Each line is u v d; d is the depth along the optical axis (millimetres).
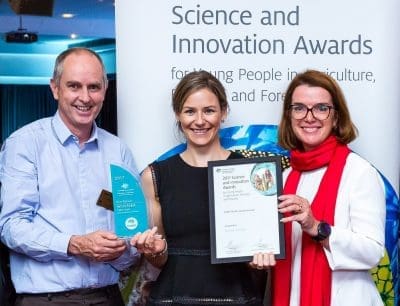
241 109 2641
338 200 2182
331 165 2230
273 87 2641
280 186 2141
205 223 2227
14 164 2195
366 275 2209
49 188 2207
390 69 2658
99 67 2244
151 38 2602
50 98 2645
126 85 2611
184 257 2230
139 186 2162
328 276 2162
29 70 2623
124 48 2602
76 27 2625
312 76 2279
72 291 2225
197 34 2609
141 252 2273
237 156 2340
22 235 2125
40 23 2607
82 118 2225
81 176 2270
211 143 2320
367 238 2107
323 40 2635
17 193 2168
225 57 2621
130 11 2590
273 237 2137
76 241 2121
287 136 2377
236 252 2141
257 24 2617
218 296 2199
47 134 2268
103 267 2266
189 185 2260
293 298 2229
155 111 2621
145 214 2158
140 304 2650
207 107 2256
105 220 2279
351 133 2287
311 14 2625
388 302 2723
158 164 2318
